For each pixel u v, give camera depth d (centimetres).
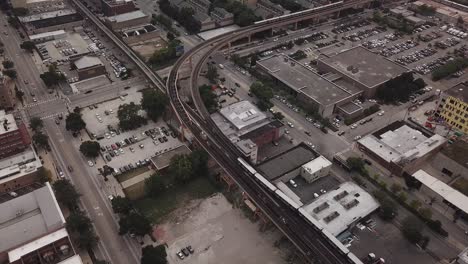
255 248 18425
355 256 16625
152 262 16300
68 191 19488
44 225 17538
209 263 17688
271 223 19438
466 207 19812
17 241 16788
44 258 16800
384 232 19125
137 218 18025
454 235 19312
